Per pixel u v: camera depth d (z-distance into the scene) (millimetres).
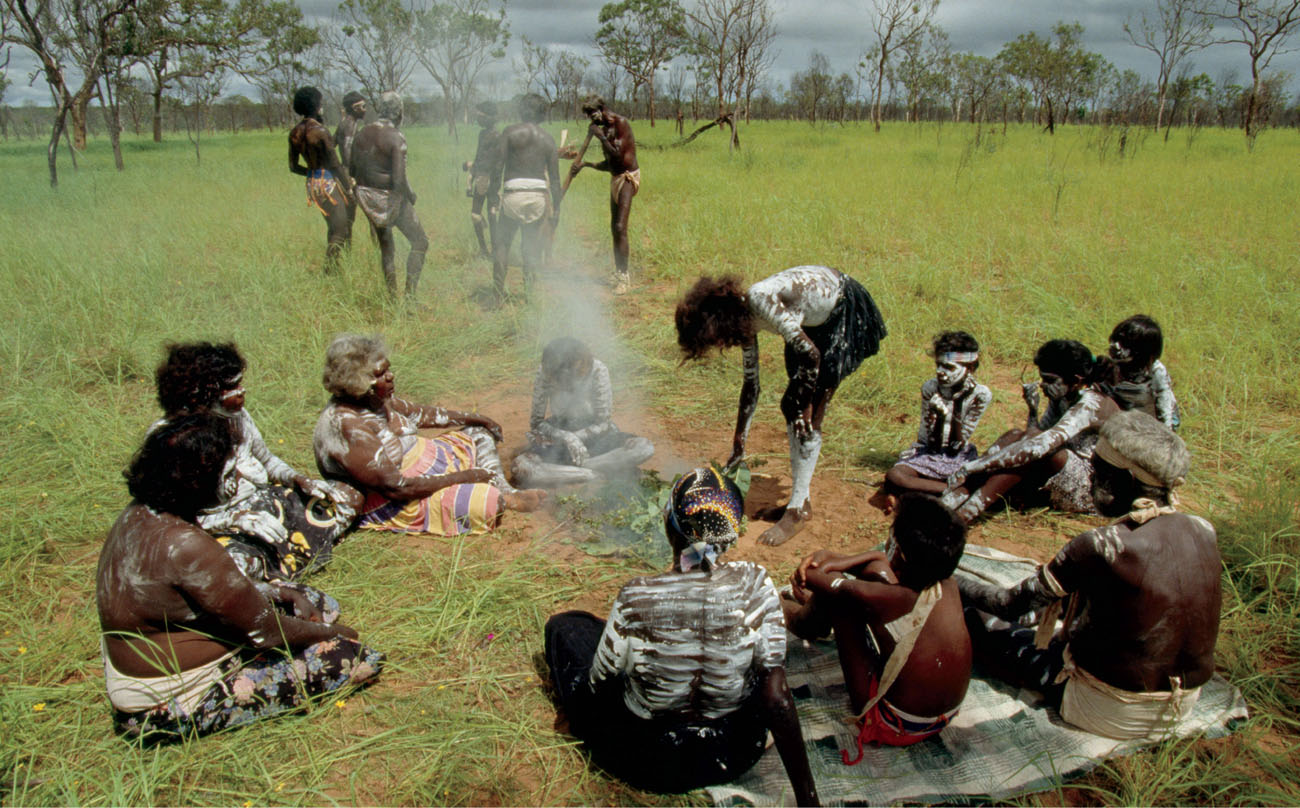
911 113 49125
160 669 2871
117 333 6949
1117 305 7668
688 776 2707
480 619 3648
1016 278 8742
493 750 2967
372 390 4156
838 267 9250
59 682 3314
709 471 2664
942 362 4566
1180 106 45344
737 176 17422
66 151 29484
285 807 2711
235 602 2834
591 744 2867
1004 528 4426
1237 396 5785
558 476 4703
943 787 2760
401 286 8609
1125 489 2754
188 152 28469
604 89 49562
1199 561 2686
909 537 2664
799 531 4410
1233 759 2857
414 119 52000
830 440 5480
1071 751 2900
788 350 4145
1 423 5469
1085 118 51219
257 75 33594
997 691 3207
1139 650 2752
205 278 8922
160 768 2834
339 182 8758
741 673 2529
